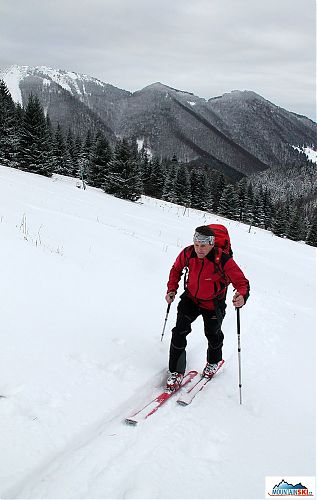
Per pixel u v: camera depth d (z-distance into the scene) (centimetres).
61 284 631
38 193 2108
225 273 437
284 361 588
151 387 454
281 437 388
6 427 338
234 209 7094
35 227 956
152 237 1686
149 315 652
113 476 310
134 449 345
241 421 407
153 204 4178
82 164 5138
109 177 3916
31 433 338
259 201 7669
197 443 363
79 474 310
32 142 4109
